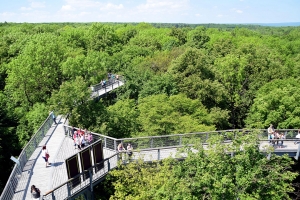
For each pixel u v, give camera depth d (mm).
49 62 41500
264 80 44969
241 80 46844
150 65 49250
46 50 40688
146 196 14930
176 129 26781
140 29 110000
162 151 21188
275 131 24156
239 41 85125
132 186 16234
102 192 18953
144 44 73938
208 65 46094
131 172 16344
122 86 40031
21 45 54719
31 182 16250
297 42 85812
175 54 55625
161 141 22078
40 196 14578
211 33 107750
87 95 25875
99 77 43344
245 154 14875
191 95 38906
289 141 24141
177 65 42188
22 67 37719
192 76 39781
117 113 27797
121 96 38688
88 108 25906
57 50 45344
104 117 25906
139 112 30703
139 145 22391
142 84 40000
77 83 26469
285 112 31812
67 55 48812
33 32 79000
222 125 36844
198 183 13398
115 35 75438
